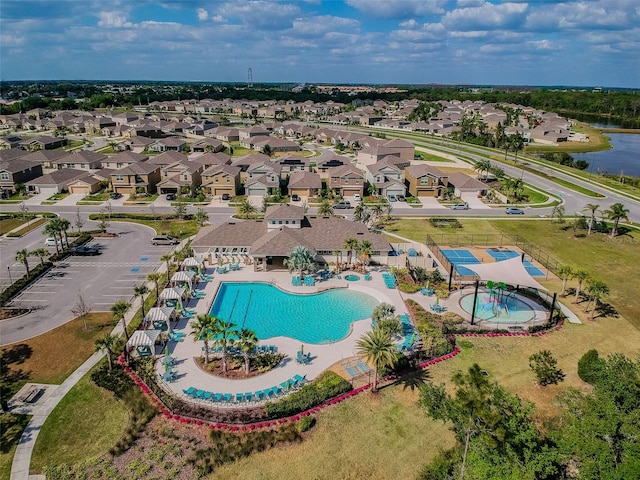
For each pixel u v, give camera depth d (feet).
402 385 142.20
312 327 176.76
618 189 408.05
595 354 144.25
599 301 202.49
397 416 129.49
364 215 285.64
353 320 181.78
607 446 97.14
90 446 118.01
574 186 416.26
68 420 126.41
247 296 200.23
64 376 144.46
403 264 234.58
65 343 162.50
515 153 540.11
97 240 266.36
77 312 181.47
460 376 113.60
